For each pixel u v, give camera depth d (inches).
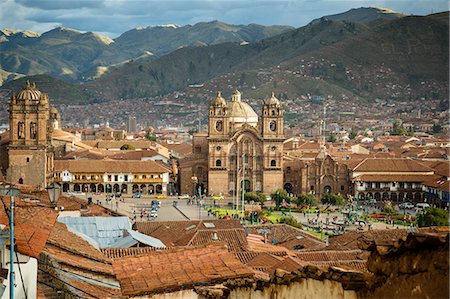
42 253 1726.1
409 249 834.8
